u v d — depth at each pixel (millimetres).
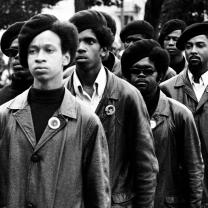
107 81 4164
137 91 4211
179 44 6172
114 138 4102
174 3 15758
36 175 3193
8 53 4969
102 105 4113
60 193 3195
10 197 3201
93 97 4172
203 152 5746
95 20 4164
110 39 4238
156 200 4621
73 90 4215
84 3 9227
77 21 4156
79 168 3258
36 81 3270
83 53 4129
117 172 4117
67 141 3227
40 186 3182
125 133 4160
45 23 3264
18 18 18719
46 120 3252
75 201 3236
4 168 3260
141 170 4133
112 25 5605
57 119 3232
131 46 4656
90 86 4207
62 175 3205
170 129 4672
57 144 3215
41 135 3234
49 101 3271
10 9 18656
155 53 4625
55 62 3242
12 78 4785
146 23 6863
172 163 4707
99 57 4207
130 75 4719
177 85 5930
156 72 4684
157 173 4422
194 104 5848
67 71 5090
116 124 4109
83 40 4160
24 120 3252
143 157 4121
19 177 3209
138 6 34625
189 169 4727
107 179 3385
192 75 5973
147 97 4672
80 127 3270
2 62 13555
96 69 4191
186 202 4801
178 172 4781
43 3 18453
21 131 3242
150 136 4168
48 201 3170
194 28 5965
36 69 3215
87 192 3334
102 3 13734
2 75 13375
